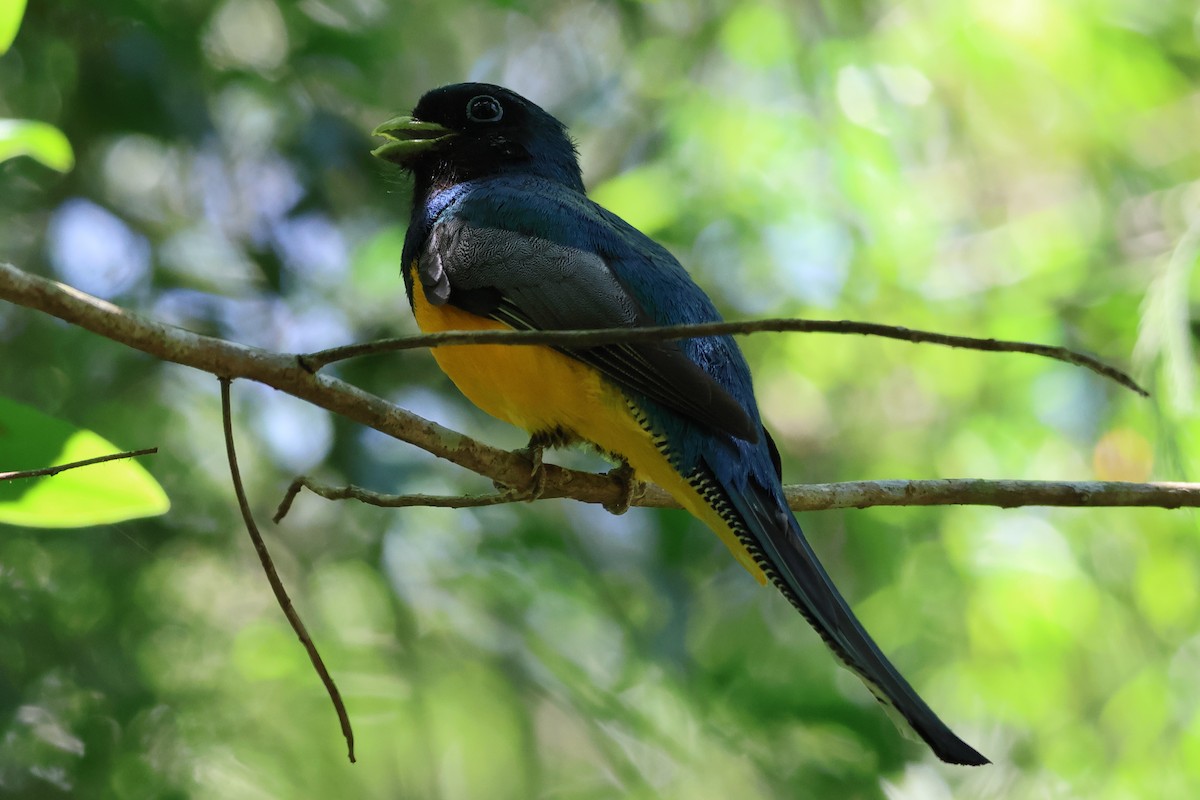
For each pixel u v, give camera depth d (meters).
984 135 15.42
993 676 14.17
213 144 12.12
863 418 15.01
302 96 12.46
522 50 15.58
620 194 13.77
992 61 14.28
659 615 12.36
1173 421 11.25
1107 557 13.94
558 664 12.59
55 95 12.09
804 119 14.06
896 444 14.91
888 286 13.98
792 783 11.75
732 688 12.05
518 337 5.24
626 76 14.62
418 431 6.86
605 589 12.43
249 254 12.59
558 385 7.74
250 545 12.62
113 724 11.31
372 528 12.39
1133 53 13.98
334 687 5.73
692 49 14.44
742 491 7.46
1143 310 12.04
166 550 12.13
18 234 12.67
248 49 12.90
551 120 9.73
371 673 13.05
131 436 12.37
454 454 7.20
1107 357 13.98
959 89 14.91
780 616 13.19
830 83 13.91
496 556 12.30
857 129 13.93
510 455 7.92
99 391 12.34
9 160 12.19
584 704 12.35
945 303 14.21
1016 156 16.00
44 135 6.56
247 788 12.05
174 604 12.48
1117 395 13.81
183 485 12.38
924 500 7.82
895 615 14.22
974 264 15.15
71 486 6.09
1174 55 14.04
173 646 12.20
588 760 14.41
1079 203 15.34
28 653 11.35
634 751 12.82
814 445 15.35
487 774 13.55
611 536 13.27
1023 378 14.32
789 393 15.55
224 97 12.56
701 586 12.93
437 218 8.72
